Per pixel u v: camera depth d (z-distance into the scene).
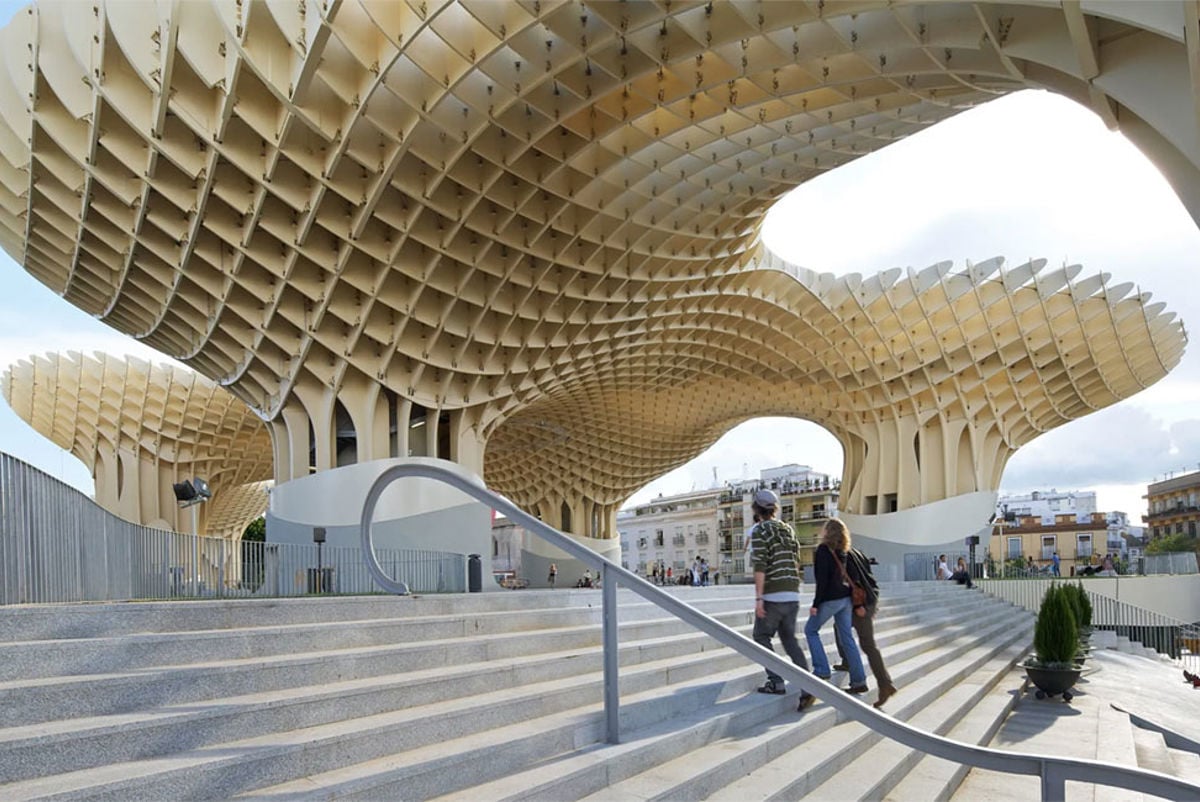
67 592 7.75
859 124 19.84
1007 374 38.66
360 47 16.94
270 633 5.53
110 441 44.22
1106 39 10.66
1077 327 36.41
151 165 20.50
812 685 4.90
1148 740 10.48
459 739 4.98
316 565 16.25
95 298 28.80
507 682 6.07
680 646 8.12
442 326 25.98
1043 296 35.47
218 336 26.89
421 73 18.38
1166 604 36.47
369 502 8.08
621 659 7.21
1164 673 20.48
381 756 4.58
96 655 4.62
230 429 45.62
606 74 17.66
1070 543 83.62
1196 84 5.86
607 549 57.31
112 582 9.32
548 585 54.97
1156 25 9.16
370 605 6.93
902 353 38.38
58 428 44.91
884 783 6.55
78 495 8.12
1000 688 13.34
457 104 19.38
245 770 3.95
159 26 17.81
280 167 21.30
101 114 19.95
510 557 90.19
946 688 11.04
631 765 5.29
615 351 33.38
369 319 25.52
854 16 15.38
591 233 24.30
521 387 30.34
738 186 23.52
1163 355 39.91
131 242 23.66
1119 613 33.38
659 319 32.00
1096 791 7.54
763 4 15.17
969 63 15.05
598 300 27.73
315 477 25.91
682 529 97.56
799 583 7.92
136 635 5.18
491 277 25.89
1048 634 12.81
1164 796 3.92
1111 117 11.34
